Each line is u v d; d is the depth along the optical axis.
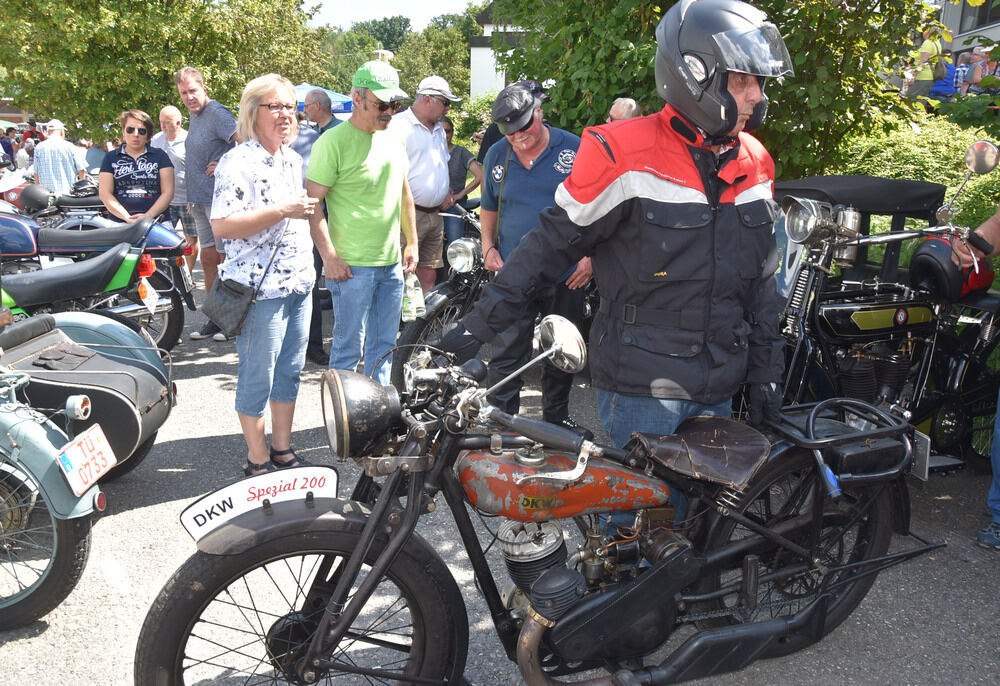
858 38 5.41
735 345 2.43
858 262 4.47
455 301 5.07
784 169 5.82
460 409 2.06
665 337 2.39
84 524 2.82
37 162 10.55
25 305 4.44
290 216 3.54
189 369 5.89
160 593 2.05
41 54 14.54
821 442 2.46
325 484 2.18
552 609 2.17
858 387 3.66
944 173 6.84
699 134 2.32
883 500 2.71
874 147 7.00
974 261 3.48
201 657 2.71
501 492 2.11
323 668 2.13
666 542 2.30
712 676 2.50
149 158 6.62
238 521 2.09
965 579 3.28
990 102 5.05
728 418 2.54
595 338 2.53
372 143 4.12
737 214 2.38
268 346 3.73
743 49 2.18
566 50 6.01
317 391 5.43
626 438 2.55
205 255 6.49
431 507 2.17
